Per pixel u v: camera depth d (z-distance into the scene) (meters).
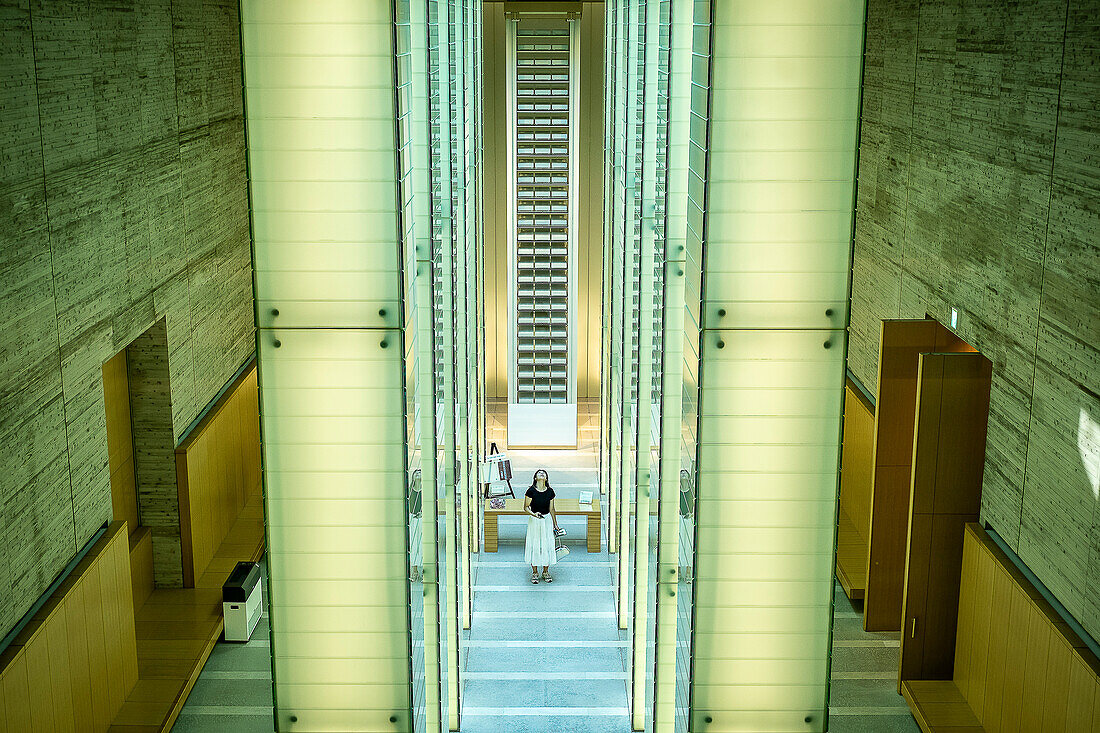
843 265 6.02
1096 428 8.52
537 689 12.45
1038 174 9.55
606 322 17.59
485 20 21.48
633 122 11.76
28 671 8.84
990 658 10.79
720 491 6.32
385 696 6.62
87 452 10.64
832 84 5.80
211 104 14.84
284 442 6.28
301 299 6.09
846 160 5.88
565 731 11.54
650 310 10.48
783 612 6.50
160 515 13.74
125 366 13.20
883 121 14.55
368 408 6.23
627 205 12.10
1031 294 9.77
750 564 6.43
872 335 15.23
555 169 20.42
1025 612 9.80
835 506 6.34
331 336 6.14
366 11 5.75
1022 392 10.11
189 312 14.09
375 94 5.85
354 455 6.30
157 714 11.16
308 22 5.77
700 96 6.12
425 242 7.98
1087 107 8.55
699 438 6.25
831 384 6.18
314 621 6.52
